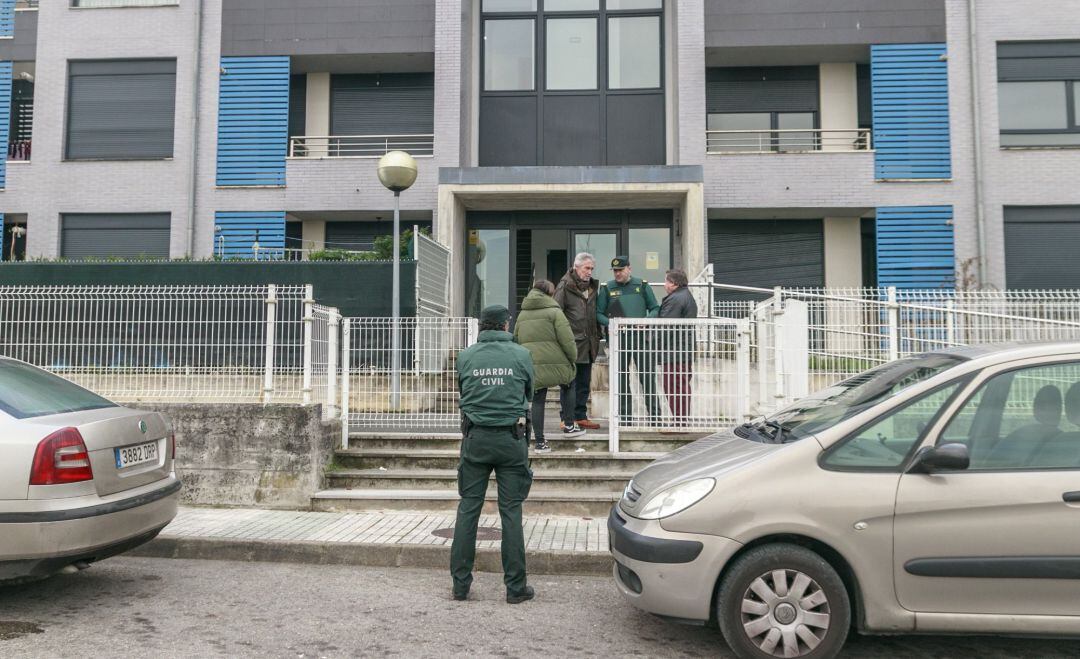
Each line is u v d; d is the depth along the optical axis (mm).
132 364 7781
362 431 8227
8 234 16375
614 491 7117
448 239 13102
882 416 3969
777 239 14930
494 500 7098
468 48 14523
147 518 4902
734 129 15281
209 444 7293
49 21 14852
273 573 5582
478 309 14250
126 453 4871
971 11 13969
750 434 4586
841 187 13883
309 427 7215
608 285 8602
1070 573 3648
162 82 14773
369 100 15578
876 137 13953
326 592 5102
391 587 5246
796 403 4926
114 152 14734
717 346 7695
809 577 3770
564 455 7371
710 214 14539
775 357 7848
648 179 13062
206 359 7742
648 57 14852
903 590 3742
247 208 14367
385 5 14531
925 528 3736
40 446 4336
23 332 7824
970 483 3754
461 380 5012
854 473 3848
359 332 8906
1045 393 3916
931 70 14047
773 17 14203
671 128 14430
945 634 3775
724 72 15336
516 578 4883
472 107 14656
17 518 4242
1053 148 13695
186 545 5992
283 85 14570
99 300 7812
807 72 15281
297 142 15453
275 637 4195
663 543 3904
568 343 7320
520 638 4242
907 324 9047
